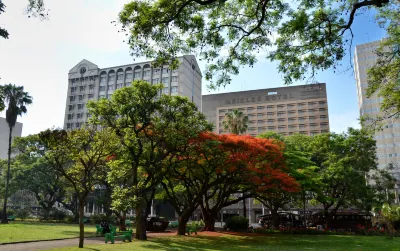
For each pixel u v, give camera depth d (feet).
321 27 37.70
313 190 105.70
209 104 354.13
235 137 81.46
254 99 339.98
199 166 83.41
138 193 70.23
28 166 154.51
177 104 75.51
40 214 168.35
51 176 157.69
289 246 63.82
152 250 52.37
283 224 134.72
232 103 345.51
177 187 106.73
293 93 331.16
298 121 322.96
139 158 78.33
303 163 102.73
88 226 123.13
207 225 105.19
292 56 40.37
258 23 36.81
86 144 57.47
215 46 40.37
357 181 111.55
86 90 299.38
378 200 120.57
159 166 74.69
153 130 74.79
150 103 72.18
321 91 323.57
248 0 38.29
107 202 130.00
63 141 54.24
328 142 119.85
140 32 36.60
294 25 37.45
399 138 279.28
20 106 138.31
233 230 110.22
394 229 100.32
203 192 88.63
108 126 71.00
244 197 101.45
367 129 61.98
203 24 38.06
